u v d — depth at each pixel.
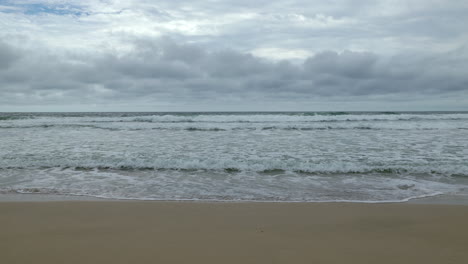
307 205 5.59
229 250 3.43
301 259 3.18
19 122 25.11
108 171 8.77
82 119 28.53
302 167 8.94
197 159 9.95
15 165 9.28
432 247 3.56
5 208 5.25
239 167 9.04
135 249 3.46
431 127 21.19
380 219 4.71
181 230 4.17
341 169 8.77
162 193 6.55
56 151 11.77
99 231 4.12
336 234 4.02
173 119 28.28
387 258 3.23
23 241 3.72
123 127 21.78
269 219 4.72
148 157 10.48
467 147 12.62
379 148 12.45
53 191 6.67
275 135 17.31
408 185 7.25
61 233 4.03
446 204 5.64
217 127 21.06
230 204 5.66
